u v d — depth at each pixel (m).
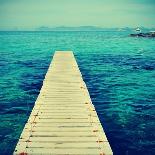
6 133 9.59
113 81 18.77
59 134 6.68
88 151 5.82
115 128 10.02
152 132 9.67
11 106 12.77
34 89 16.27
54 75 14.73
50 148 5.94
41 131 6.85
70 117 7.92
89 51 44.56
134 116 11.37
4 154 8.08
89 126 7.23
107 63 28.72
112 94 15.11
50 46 58.72
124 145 8.69
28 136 6.54
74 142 6.25
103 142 6.26
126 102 13.50
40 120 7.65
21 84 17.64
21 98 14.20
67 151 5.81
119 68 24.95
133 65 27.30
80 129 7.01
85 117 7.92
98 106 12.80
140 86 17.23
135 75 21.20
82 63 28.41
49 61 30.09
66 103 9.34
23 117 11.27
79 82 12.82
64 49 49.06
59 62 20.38
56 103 9.34
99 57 35.00
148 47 56.00
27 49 49.41
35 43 72.44
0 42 78.19
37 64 27.48
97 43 72.31
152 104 13.18
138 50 47.69
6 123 10.55
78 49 49.12
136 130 9.85
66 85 12.16
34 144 6.12
